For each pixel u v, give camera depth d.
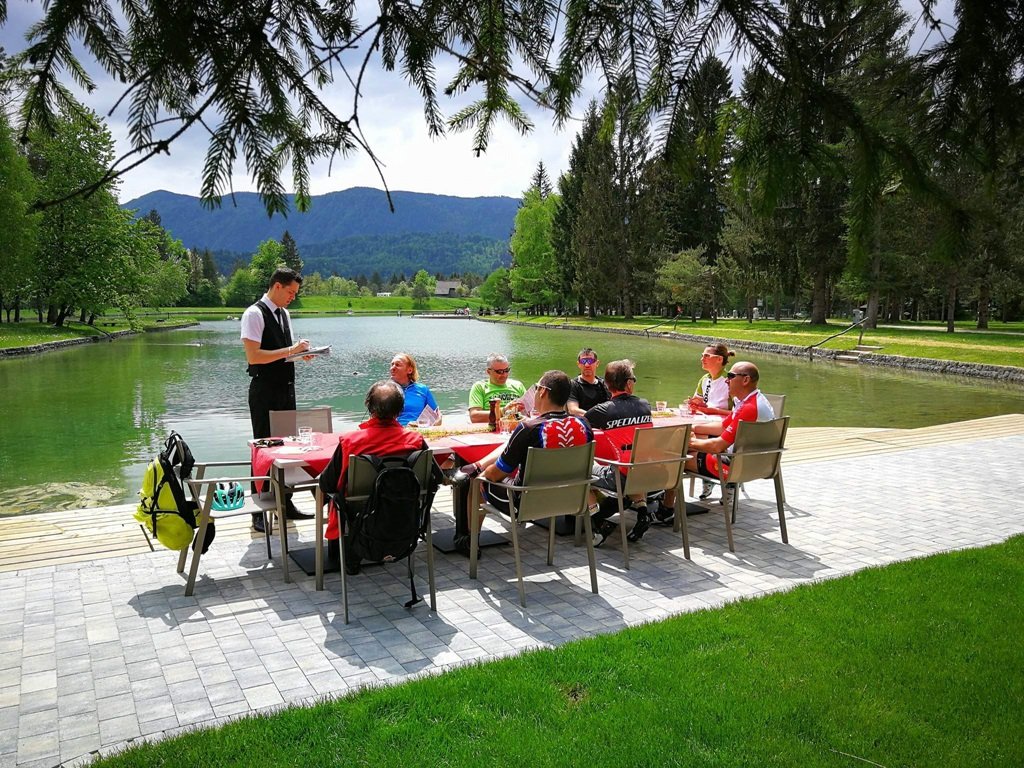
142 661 3.48
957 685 3.08
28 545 5.20
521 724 2.81
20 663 3.46
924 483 7.12
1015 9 1.85
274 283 5.38
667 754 2.62
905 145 2.00
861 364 25.50
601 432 5.13
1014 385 18.88
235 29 1.70
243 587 4.46
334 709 2.93
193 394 16.72
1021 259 25.53
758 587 4.44
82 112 1.69
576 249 59.59
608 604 4.20
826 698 2.98
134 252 43.12
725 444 5.23
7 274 33.62
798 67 1.98
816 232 30.58
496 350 32.38
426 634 3.79
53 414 13.73
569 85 2.26
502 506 4.43
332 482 3.99
